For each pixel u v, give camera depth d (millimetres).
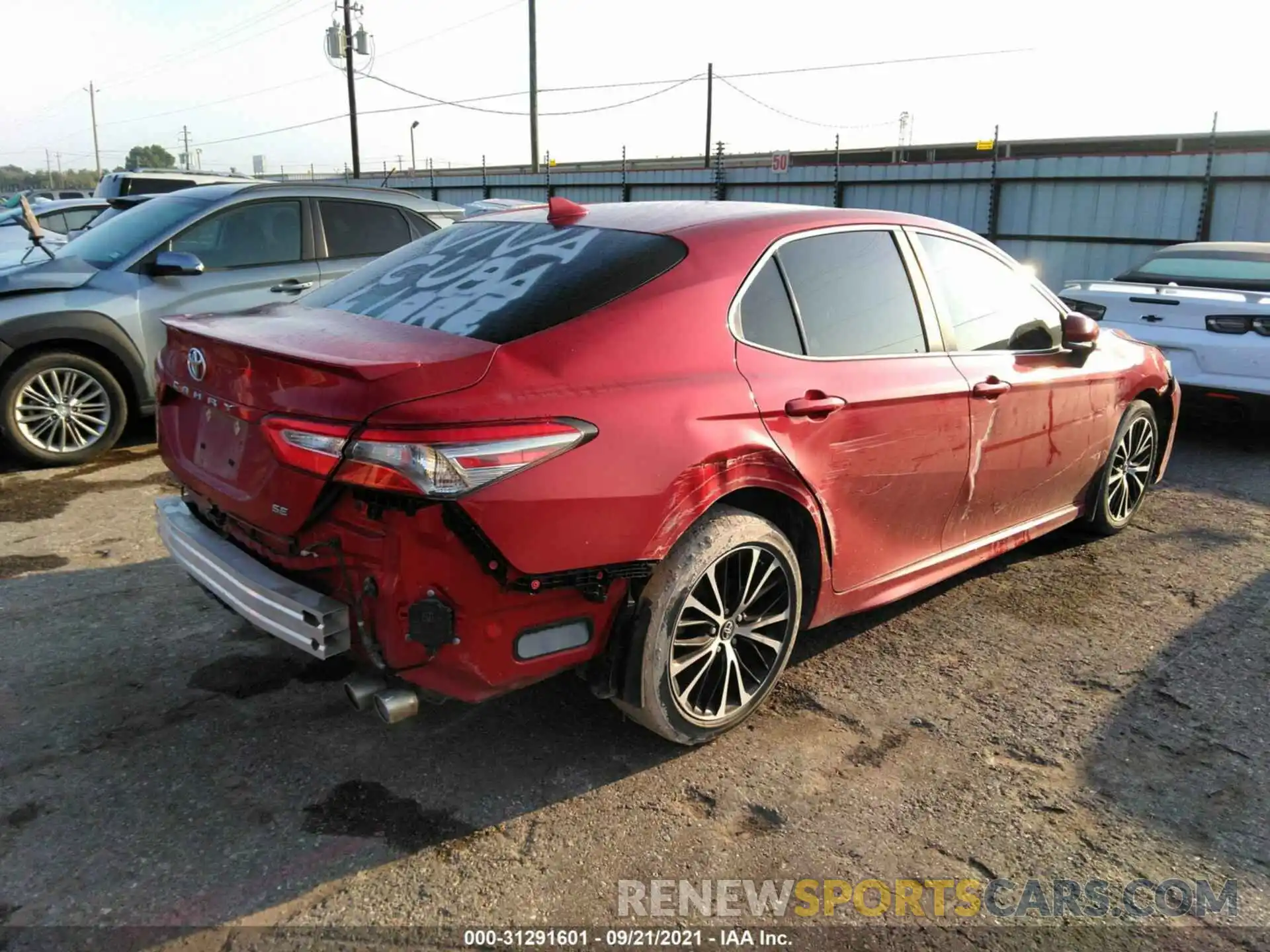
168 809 2658
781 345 3037
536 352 2551
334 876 2428
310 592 2529
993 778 2902
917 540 3602
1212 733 3172
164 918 2268
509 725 3125
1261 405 6586
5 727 3020
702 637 2883
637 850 2557
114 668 3412
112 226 6750
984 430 3707
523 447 2373
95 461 6113
